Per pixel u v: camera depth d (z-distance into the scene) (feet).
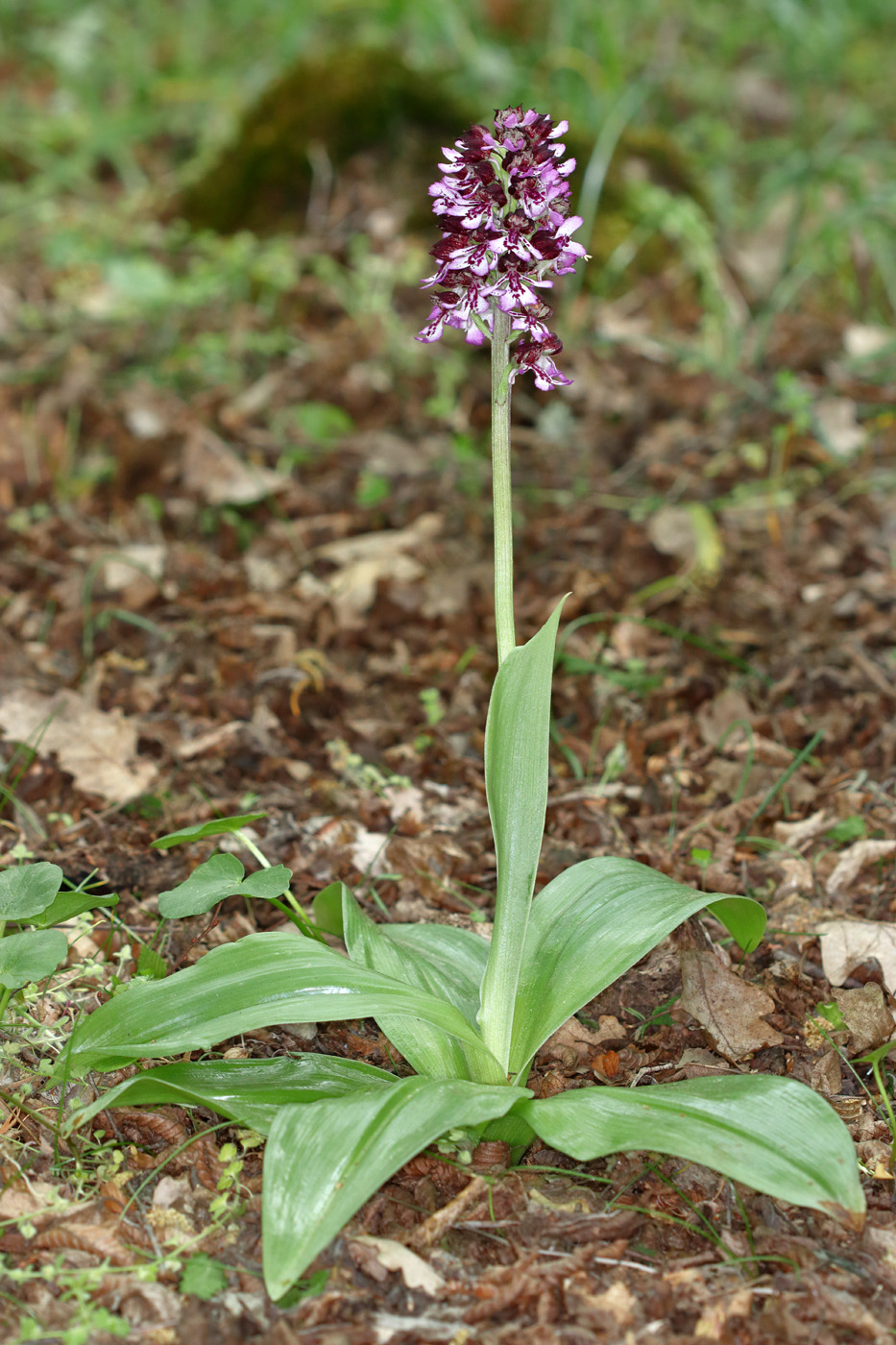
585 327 5.82
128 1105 3.10
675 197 6.60
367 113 6.40
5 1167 3.04
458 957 3.31
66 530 4.76
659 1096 2.99
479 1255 2.97
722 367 5.51
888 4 8.87
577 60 6.94
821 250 6.33
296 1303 2.89
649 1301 2.90
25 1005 3.27
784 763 3.93
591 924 3.17
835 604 4.39
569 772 3.96
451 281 3.02
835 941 3.45
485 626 4.41
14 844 3.67
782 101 8.15
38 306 6.18
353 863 3.67
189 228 6.48
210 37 8.86
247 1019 2.95
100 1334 2.85
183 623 4.34
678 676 4.20
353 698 4.15
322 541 4.83
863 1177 3.08
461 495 4.98
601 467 5.16
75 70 8.41
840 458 5.05
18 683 4.07
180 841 3.23
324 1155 2.88
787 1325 2.86
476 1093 2.96
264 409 5.42
